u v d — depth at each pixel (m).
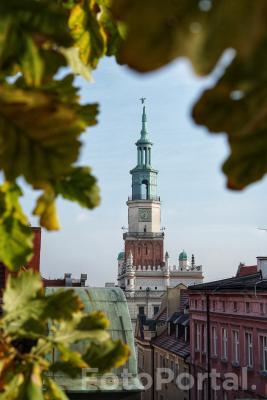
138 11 0.86
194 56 0.85
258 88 0.91
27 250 1.90
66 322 2.43
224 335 33.69
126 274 111.81
